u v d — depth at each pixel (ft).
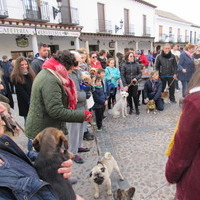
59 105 6.56
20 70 11.81
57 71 6.75
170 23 100.78
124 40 69.97
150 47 90.99
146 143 12.64
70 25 46.68
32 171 3.50
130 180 9.12
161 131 14.40
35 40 38.42
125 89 17.97
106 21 59.62
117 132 14.71
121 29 66.90
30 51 41.96
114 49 66.54
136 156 11.14
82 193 8.49
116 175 9.53
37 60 13.46
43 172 3.80
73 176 9.60
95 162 10.69
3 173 2.81
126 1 67.15
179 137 3.85
